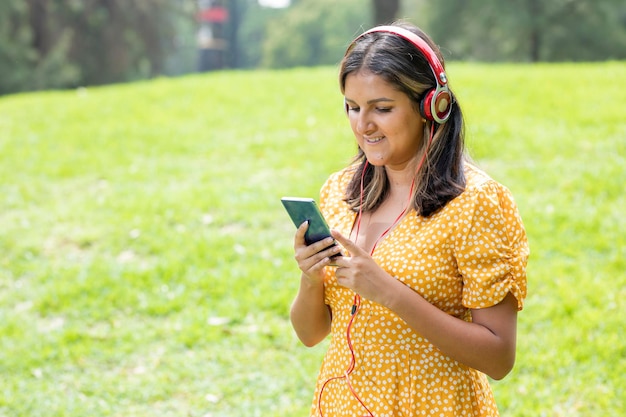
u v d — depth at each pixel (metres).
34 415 4.84
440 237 2.35
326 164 9.05
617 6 36.91
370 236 2.54
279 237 7.28
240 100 12.37
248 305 6.03
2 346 5.70
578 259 6.37
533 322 5.48
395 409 2.43
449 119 2.42
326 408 2.60
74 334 5.78
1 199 8.65
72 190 8.89
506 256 2.34
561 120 10.09
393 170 2.53
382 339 2.43
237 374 5.18
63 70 33.41
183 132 10.86
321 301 2.63
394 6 25.47
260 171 9.09
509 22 36.28
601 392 4.63
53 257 7.22
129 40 38.72
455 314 2.43
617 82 11.84
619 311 5.53
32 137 11.02
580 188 7.78
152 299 6.26
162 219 7.80
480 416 2.46
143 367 5.34
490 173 8.34
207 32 52.44
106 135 10.95
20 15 33.72
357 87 2.36
